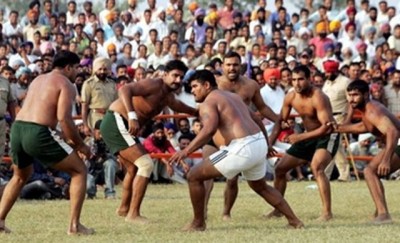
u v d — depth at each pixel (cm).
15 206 2828
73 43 4441
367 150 3884
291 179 3788
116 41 4709
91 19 4891
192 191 2152
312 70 4197
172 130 3644
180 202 2953
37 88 2098
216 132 2128
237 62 2533
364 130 2397
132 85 2381
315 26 5106
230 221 2461
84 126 3366
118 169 3522
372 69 4506
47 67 3891
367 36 5000
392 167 2402
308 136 2459
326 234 2077
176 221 2453
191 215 2597
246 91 2544
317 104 2472
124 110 2431
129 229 2255
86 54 4262
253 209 2750
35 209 2741
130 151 2420
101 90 3400
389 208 2781
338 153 3725
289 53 4619
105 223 2406
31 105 2086
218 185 3600
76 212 2119
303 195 3133
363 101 2367
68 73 2119
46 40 4506
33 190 3109
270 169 3662
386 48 4841
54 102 2072
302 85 2486
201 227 2183
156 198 3108
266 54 4550
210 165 2120
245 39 4659
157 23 4891
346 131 2425
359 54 4844
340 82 3688
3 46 4275
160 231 2189
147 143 3597
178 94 3703
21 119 2083
